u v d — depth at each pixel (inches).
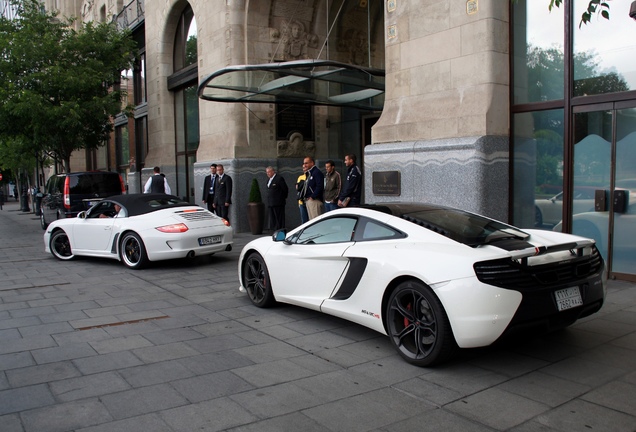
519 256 155.5
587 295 169.9
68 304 262.4
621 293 257.6
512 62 326.6
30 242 549.3
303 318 231.3
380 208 205.0
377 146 379.9
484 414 135.7
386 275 177.6
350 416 135.6
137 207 370.3
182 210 367.9
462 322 152.5
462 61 332.8
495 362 172.7
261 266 246.2
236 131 549.0
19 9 757.9
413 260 169.8
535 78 319.6
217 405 142.8
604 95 285.6
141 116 820.0
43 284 314.0
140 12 807.7
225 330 215.2
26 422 133.1
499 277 153.2
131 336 207.3
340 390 152.4
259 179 555.8
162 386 156.3
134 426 130.7
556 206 311.9
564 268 166.2
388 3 381.4
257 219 528.7
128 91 871.1
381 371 167.0
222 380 160.7
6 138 735.1
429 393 149.3
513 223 331.3
